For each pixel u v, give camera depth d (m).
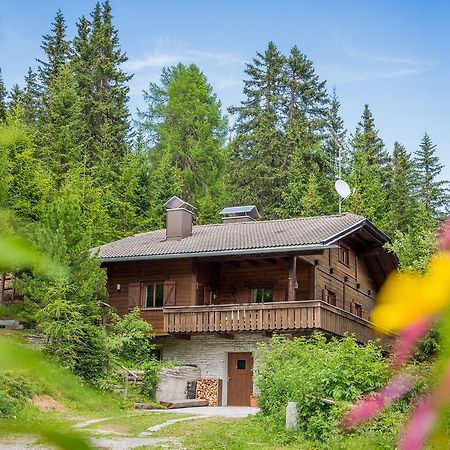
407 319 0.80
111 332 22.19
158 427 14.94
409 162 51.81
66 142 37.72
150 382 21.11
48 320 18.31
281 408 14.55
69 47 52.09
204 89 49.12
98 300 21.08
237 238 25.70
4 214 0.98
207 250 24.38
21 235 0.95
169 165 42.78
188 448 12.48
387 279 0.82
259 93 51.47
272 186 47.03
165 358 25.39
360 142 50.19
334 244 23.61
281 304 22.97
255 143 48.66
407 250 20.00
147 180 40.56
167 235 27.33
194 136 48.19
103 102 48.28
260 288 25.80
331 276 26.50
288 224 27.17
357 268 29.12
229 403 24.20
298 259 24.84
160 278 25.80
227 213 30.36
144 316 25.66
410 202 48.06
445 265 0.81
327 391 13.24
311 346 16.70
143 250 25.84
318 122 50.28
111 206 38.00
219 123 49.34
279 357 16.50
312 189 43.47
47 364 0.88
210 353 24.78
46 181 23.89
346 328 24.16
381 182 48.59
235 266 26.36
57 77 45.75
